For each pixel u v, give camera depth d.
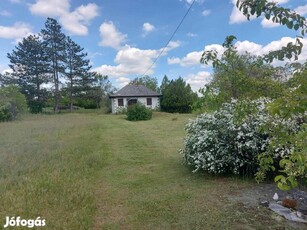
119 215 3.40
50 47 34.09
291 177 1.71
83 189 4.18
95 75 37.16
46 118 19.28
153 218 3.30
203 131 5.08
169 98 28.28
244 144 4.53
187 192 4.14
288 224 3.04
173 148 7.77
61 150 7.02
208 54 2.26
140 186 4.48
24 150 6.95
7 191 4.01
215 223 3.12
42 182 4.40
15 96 19.31
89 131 11.39
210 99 2.61
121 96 28.69
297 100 1.56
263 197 3.84
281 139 1.99
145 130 12.27
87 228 3.01
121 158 6.49
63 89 34.88
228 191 4.14
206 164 4.81
